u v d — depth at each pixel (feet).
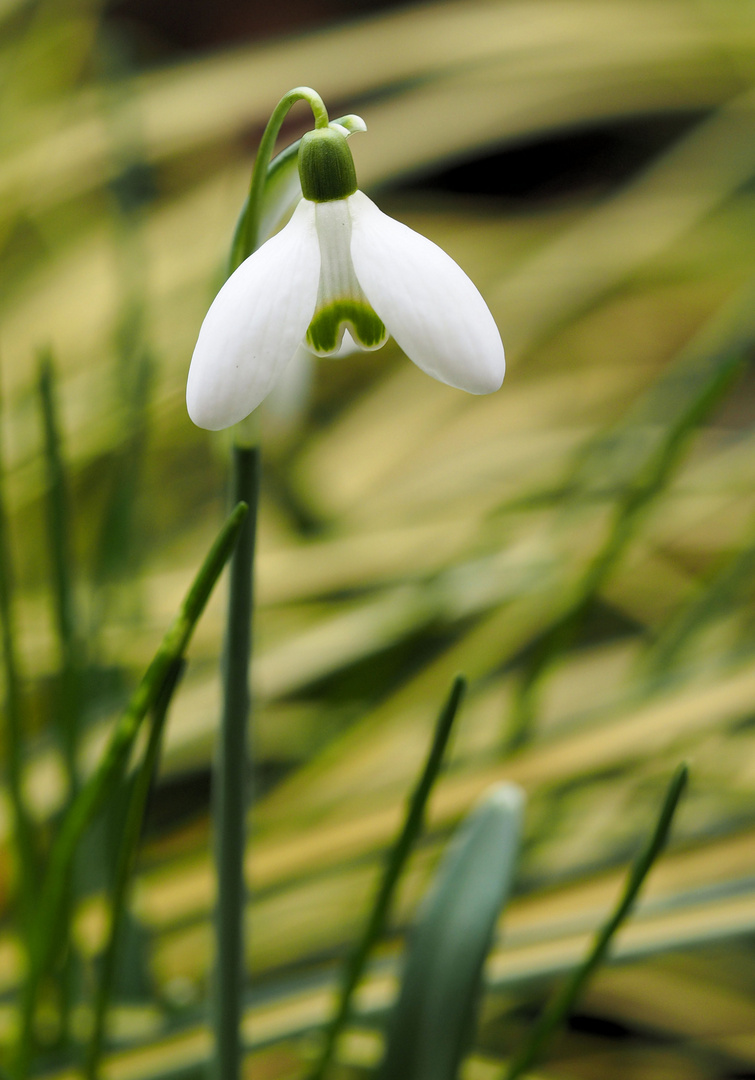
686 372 3.00
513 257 4.05
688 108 4.51
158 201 4.34
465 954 1.57
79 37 4.83
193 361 1.34
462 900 1.58
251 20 6.33
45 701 2.63
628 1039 2.46
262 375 1.34
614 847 2.30
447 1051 1.56
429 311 1.34
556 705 2.78
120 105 3.44
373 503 3.25
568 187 5.62
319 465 3.36
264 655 2.73
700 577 3.12
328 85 4.28
